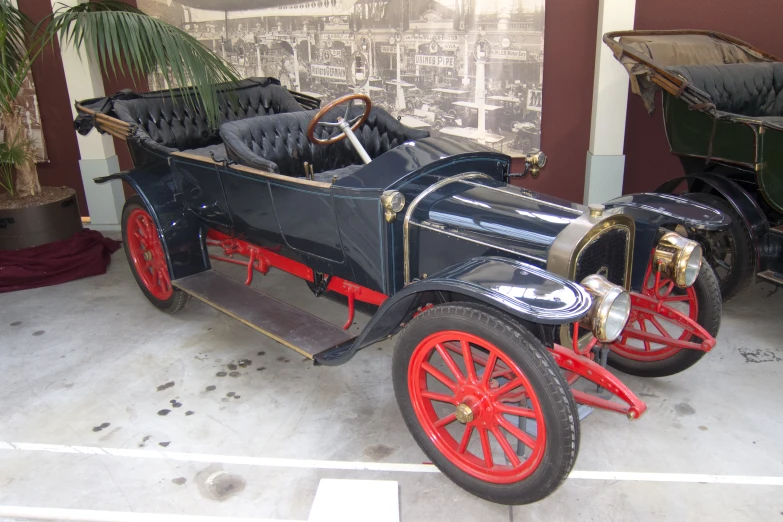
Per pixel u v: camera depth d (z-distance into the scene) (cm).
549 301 193
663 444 259
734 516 221
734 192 340
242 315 307
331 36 491
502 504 225
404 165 255
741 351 328
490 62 476
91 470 250
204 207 348
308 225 287
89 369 325
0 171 521
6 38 434
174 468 250
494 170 295
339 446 262
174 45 370
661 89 392
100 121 368
